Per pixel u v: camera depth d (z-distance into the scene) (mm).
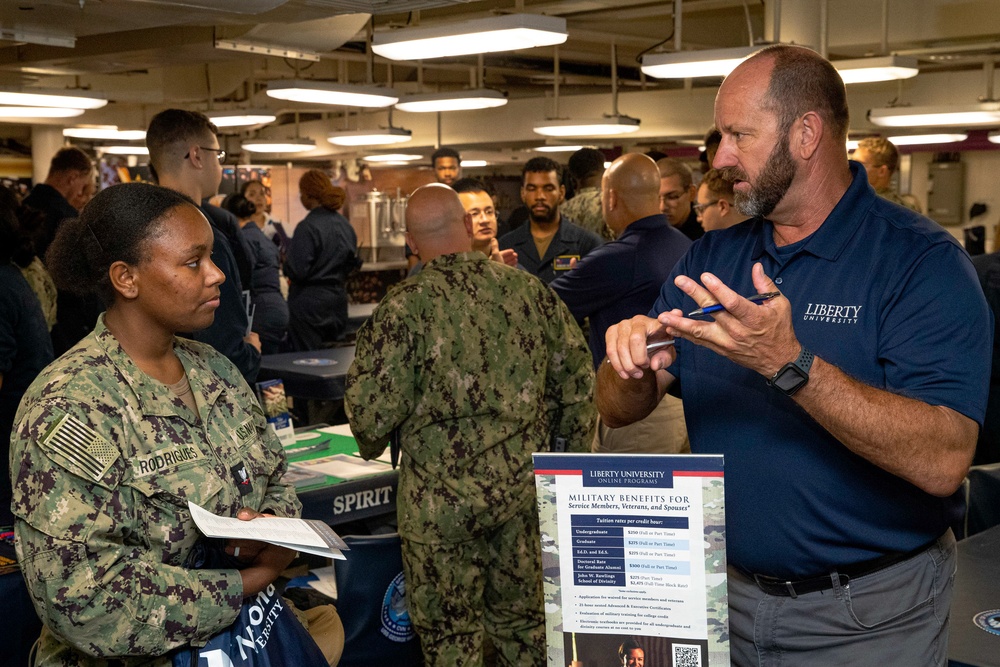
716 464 1352
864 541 1669
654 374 1873
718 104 1727
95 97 6590
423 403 2736
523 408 2791
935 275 1585
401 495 2805
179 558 1770
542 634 2867
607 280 3920
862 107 9961
